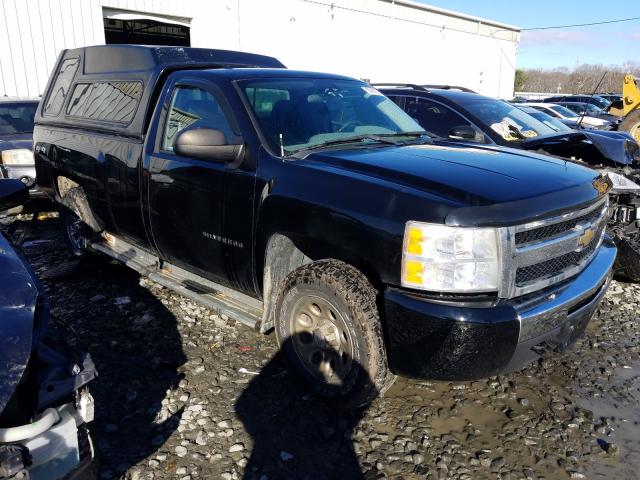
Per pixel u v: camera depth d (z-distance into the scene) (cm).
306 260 347
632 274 505
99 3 1562
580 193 302
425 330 262
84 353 226
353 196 286
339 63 2350
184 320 434
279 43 2080
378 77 2562
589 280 309
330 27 2266
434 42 2827
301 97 384
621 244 494
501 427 307
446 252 257
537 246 275
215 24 1853
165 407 319
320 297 299
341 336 298
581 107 2367
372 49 2491
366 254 278
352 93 423
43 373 210
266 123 347
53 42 1495
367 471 270
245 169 336
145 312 449
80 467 209
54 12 1485
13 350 183
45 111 576
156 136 406
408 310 264
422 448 287
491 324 255
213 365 365
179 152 329
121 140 436
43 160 555
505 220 259
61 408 205
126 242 482
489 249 258
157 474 265
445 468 273
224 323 428
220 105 365
